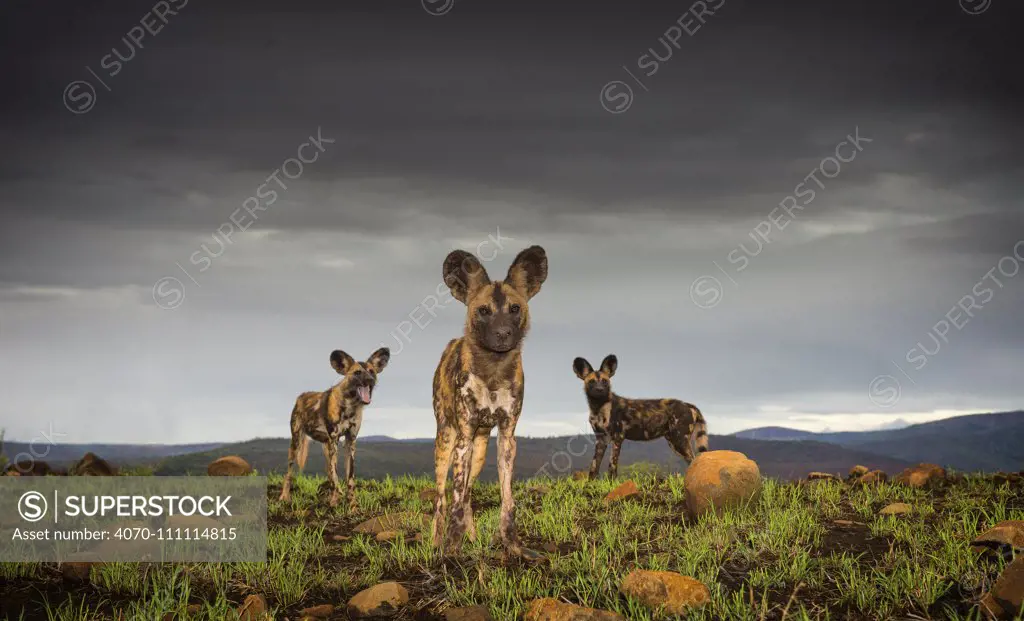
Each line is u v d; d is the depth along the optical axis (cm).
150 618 515
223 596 568
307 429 1082
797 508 838
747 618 518
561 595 572
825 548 689
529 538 771
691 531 750
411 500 1071
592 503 968
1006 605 502
